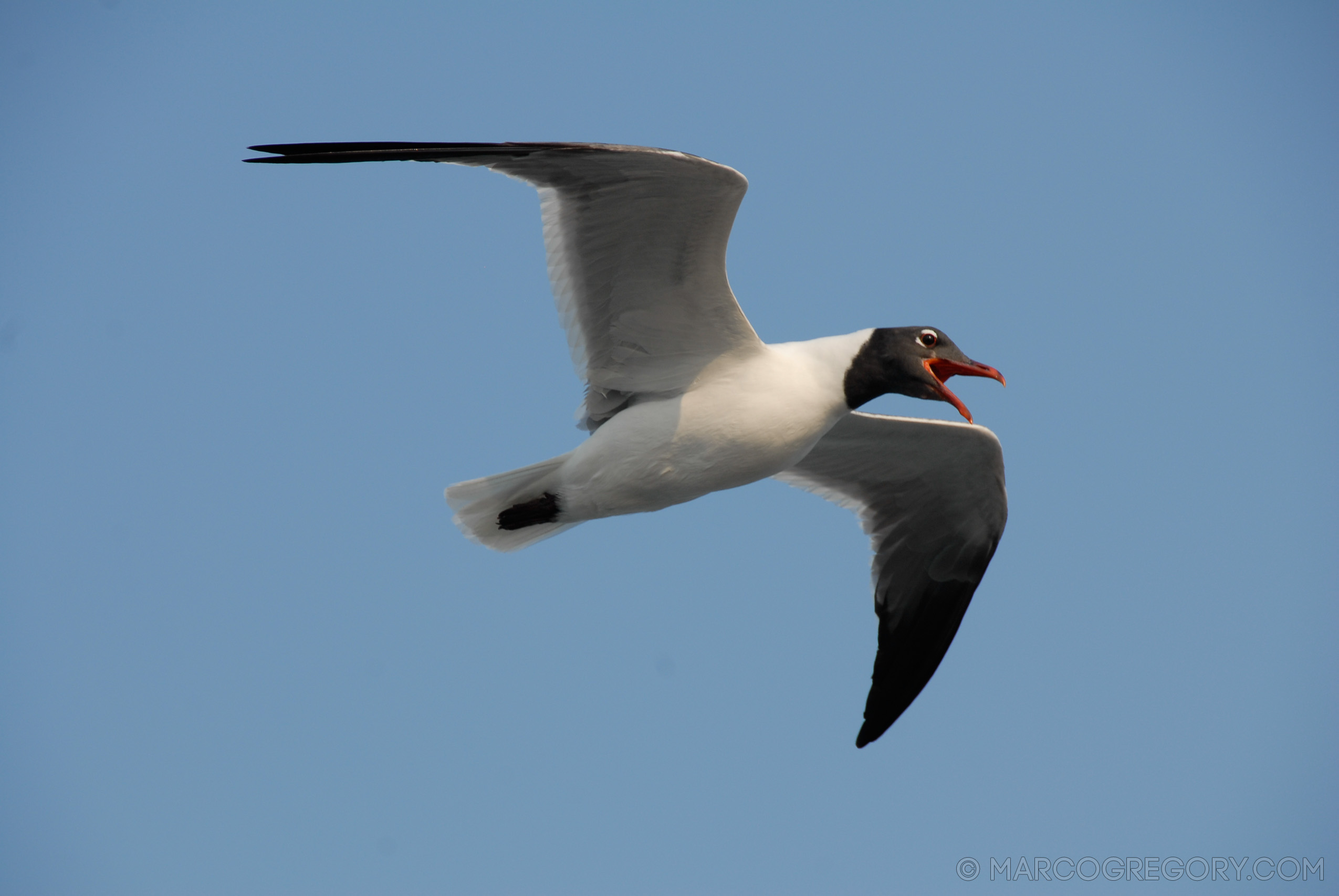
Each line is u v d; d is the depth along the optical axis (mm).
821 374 12234
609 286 11516
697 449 11969
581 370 12031
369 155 10453
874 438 14062
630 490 12188
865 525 15188
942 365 12359
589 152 10273
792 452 12227
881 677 15195
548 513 12539
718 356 11953
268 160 10531
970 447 13883
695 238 10945
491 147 10438
